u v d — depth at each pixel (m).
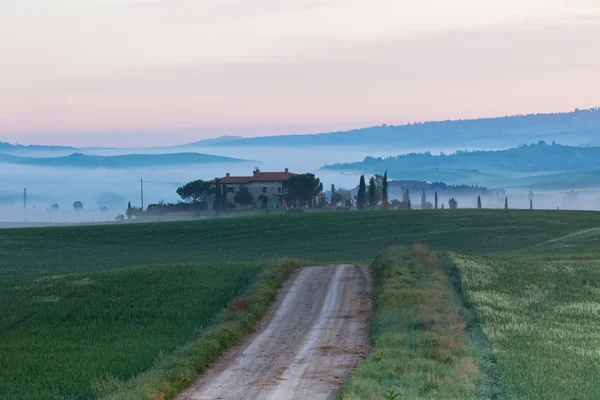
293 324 84.75
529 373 57.12
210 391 55.59
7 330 87.19
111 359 67.25
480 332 74.25
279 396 53.16
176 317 90.38
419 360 58.69
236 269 124.56
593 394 51.59
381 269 116.81
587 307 93.19
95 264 188.50
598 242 194.25
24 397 55.31
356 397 48.50
